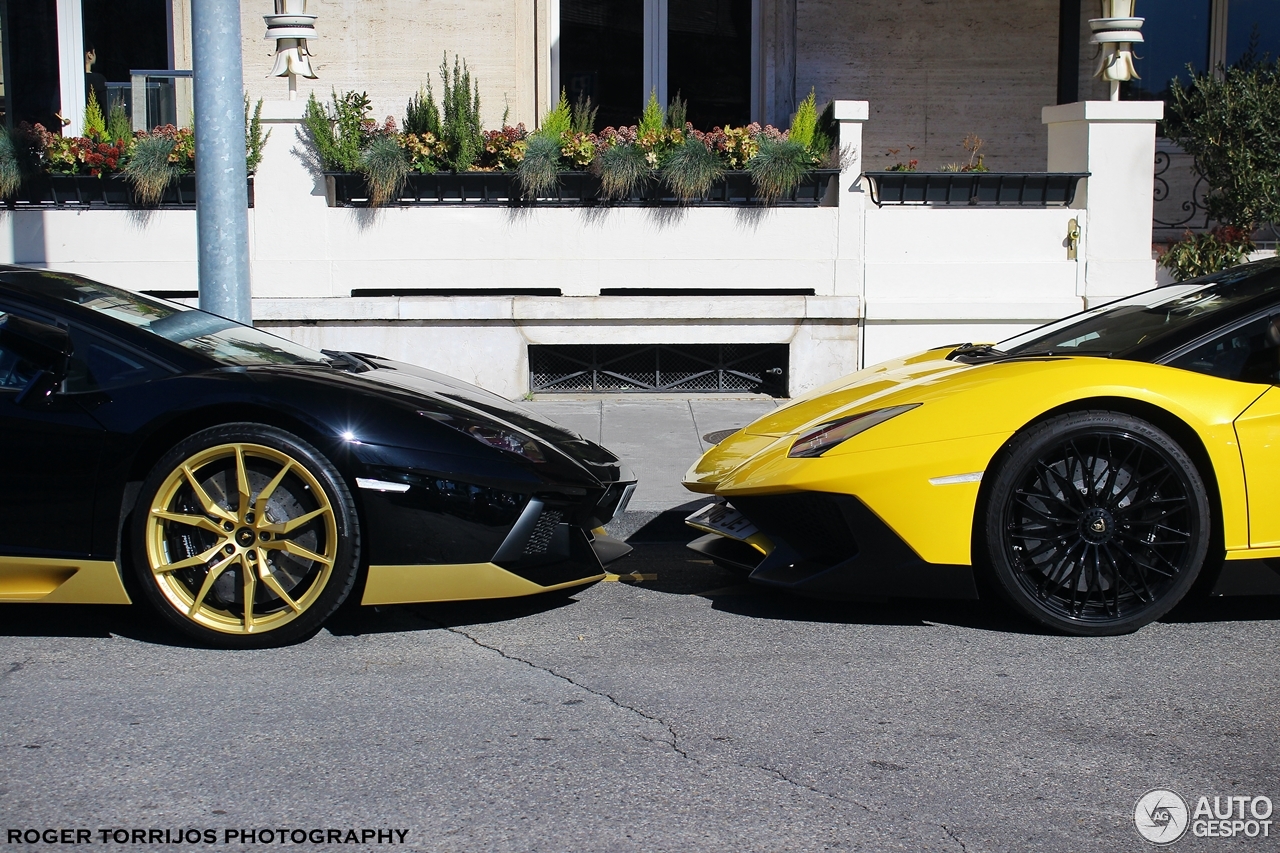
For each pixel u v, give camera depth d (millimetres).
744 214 8227
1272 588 3854
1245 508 3787
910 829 2578
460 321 8125
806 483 3852
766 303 8141
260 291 8156
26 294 3980
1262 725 3143
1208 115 8531
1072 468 3783
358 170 8062
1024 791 2762
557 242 8227
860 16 10125
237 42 5699
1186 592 3826
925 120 10242
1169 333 4000
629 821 2617
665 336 8195
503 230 8203
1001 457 3783
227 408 3719
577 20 10039
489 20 9758
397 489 3707
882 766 2898
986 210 8266
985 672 3557
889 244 8273
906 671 3572
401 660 3689
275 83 9789
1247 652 3727
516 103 9875
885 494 3779
